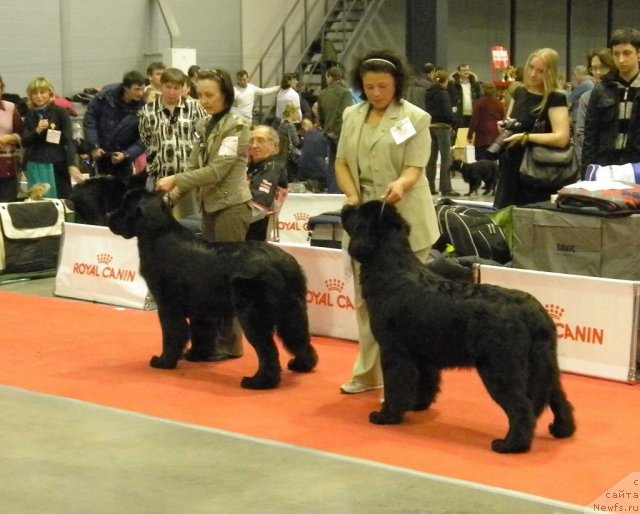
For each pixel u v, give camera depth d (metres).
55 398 4.87
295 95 14.44
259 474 3.79
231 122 5.34
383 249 4.32
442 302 4.13
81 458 3.99
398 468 3.84
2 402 4.80
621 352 5.21
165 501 3.52
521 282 5.51
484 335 3.97
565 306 5.38
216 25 16.81
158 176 6.91
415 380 4.38
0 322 6.62
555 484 3.66
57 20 14.59
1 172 9.11
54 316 6.84
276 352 5.07
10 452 4.07
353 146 4.75
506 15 21.36
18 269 8.30
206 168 5.32
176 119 6.86
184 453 4.04
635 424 4.46
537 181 6.24
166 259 5.22
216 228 5.47
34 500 3.54
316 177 11.74
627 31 5.77
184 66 15.09
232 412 4.65
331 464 3.89
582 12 23.25
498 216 6.43
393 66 4.57
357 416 4.57
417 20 15.87
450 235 6.40
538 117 6.27
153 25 15.83
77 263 7.50
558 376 4.16
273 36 17.72
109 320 6.72
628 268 5.57
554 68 6.20
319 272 6.27
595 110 6.02
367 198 4.74
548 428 4.30
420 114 4.60
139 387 5.08
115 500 3.54
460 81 15.77
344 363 5.59
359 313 4.91
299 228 9.27
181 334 5.40
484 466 3.87
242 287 4.95
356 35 17.70
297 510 3.41
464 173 13.64
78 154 10.44
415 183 4.63
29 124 9.17
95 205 7.57
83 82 15.02
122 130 8.37
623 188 5.68
